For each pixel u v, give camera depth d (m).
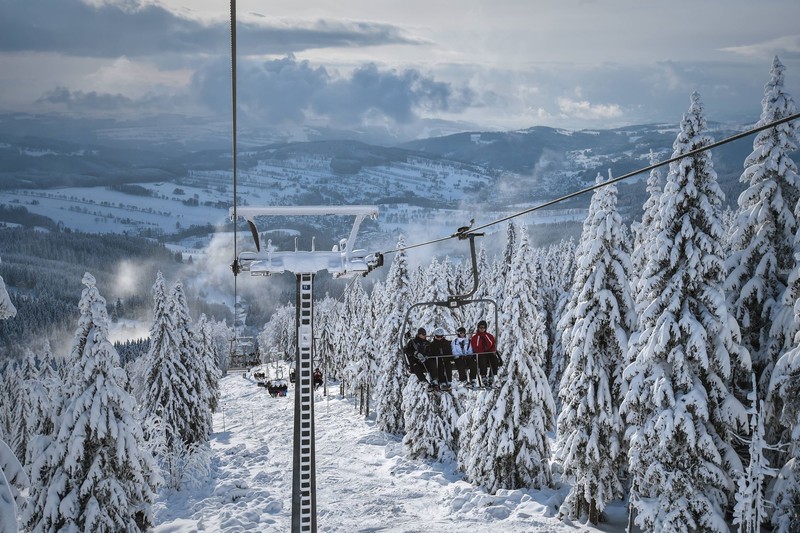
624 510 31.78
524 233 34.44
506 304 34.53
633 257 33.16
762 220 25.88
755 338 26.88
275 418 75.06
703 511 23.61
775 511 22.02
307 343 16.14
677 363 23.80
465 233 13.77
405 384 56.84
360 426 64.00
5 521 7.27
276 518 34.28
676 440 24.28
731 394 23.86
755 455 18.06
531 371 34.72
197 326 71.88
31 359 55.41
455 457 45.03
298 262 16.38
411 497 38.19
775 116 25.73
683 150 23.86
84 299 25.98
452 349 15.27
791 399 22.22
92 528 24.72
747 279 26.83
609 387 29.23
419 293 61.22
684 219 23.80
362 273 16.42
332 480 43.44
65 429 25.05
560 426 30.27
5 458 8.41
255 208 15.71
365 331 69.19
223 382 130.62
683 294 24.22
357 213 16.34
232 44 8.80
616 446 28.75
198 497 40.44
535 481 35.00
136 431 26.08
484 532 29.42
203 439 50.09
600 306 28.41
